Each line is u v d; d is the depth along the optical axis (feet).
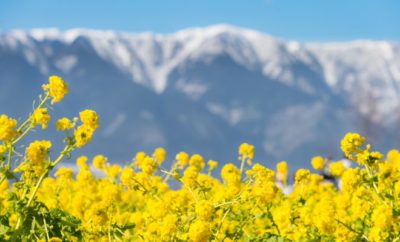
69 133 18.17
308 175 28.43
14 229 17.75
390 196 21.54
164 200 22.70
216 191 27.09
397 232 20.59
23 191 18.35
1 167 17.79
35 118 17.99
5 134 17.62
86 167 33.32
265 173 22.22
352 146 22.84
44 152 17.92
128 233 22.20
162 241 20.27
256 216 22.62
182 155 29.30
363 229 22.71
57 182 28.25
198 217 20.43
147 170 24.34
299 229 23.68
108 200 21.09
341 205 24.09
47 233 18.03
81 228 19.16
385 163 22.52
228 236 21.43
